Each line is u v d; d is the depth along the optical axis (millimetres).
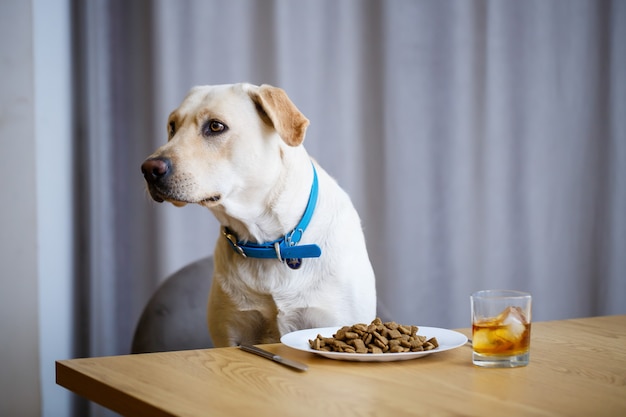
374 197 3287
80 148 2771
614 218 3592
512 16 3451
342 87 3197
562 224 3561
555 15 3514
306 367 1082
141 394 941
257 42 3064
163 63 2881
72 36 2758
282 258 1698
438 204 3361
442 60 3346
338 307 1760
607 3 3564
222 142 1667
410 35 3287
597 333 1414
